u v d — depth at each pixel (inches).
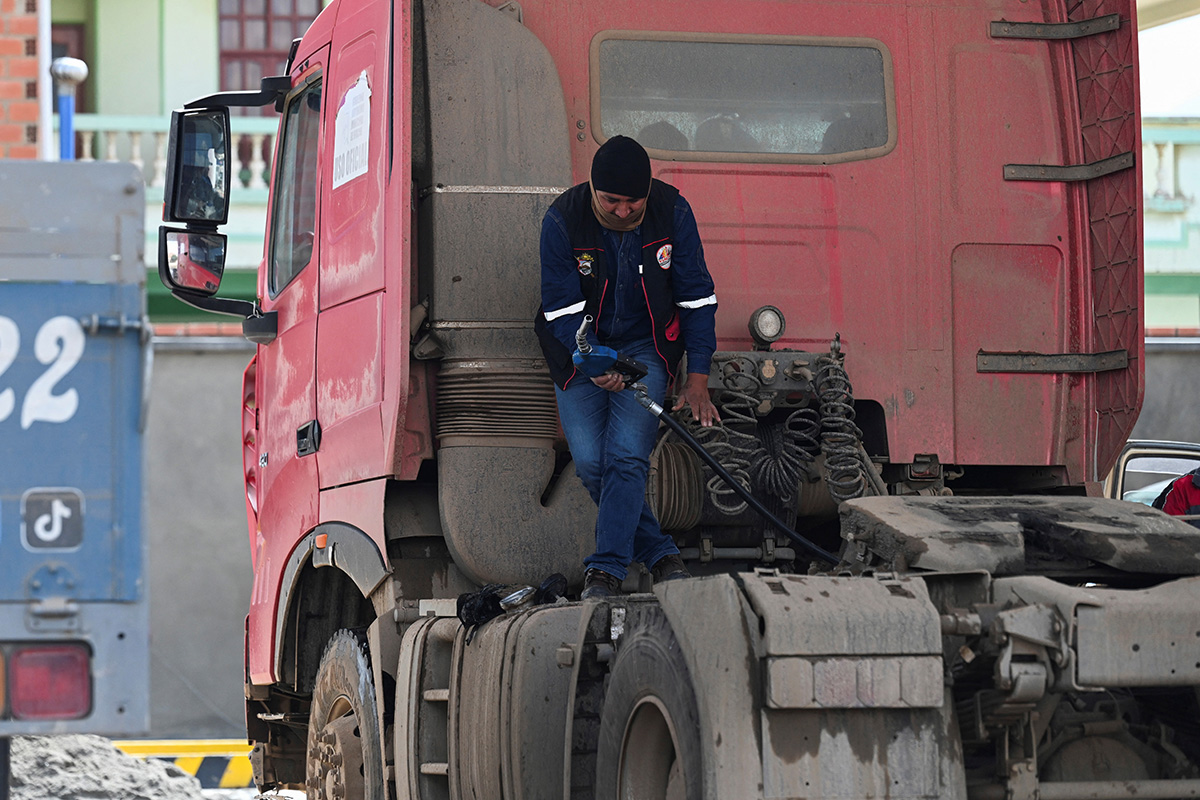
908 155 370.0
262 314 416.8
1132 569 249.6
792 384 342.0
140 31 1437.0
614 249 320.2
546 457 339.0
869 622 222.5
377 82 358.9
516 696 283.6
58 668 222.2
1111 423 367.9
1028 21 379.6
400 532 341.7
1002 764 236.5
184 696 988.6
